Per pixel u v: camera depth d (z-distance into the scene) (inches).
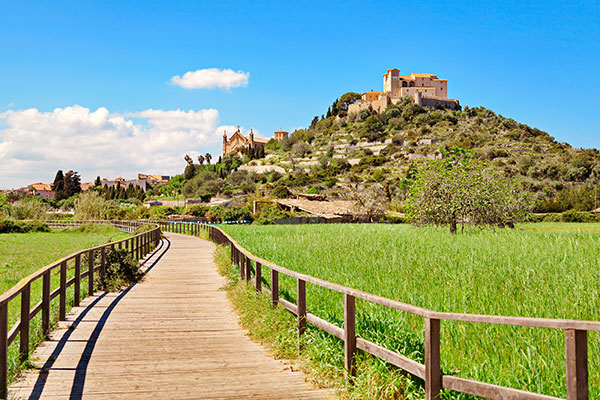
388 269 393.7
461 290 296.8
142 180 7485.2
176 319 348.5
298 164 6353.3
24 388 202.4
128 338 292.5
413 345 204.5
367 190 2417.6
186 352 261.7
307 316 250.7
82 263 594.2
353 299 206.2
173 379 215.8
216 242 1143.0
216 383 210.4
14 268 717.9
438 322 154.9
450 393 166.4
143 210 2640.3
